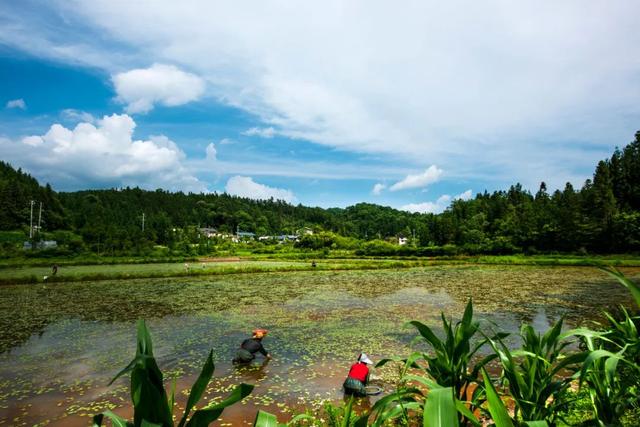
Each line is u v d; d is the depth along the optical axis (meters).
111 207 115.31
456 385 2.76
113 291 22.23
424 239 83.44
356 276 30.98
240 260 53.50
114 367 9.08
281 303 18.00
